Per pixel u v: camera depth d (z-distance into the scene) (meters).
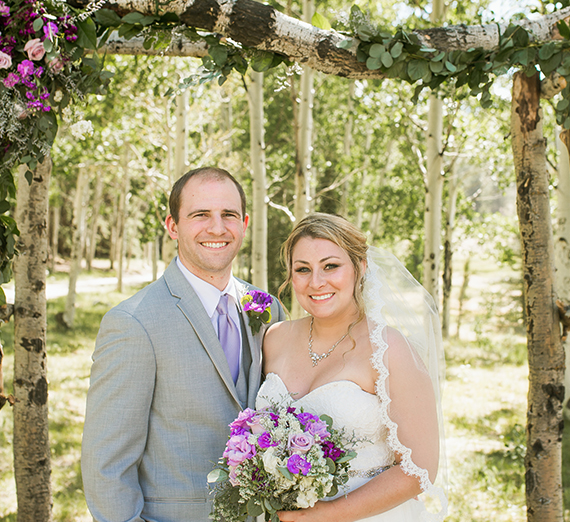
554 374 2.95
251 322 2.32
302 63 2.40
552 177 9.12
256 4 2.24
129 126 10.56
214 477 1.82
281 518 1.88
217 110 11.40
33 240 2.98
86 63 2.09
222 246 2.19
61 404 7.23
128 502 1.91
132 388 1.97
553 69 2.46
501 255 14.32
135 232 30.95
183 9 2.16
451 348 12.31
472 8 7.55
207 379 2.10
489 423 6.94
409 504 2.22
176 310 2.12
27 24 1.99
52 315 14.71
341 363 2.17
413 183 14.02
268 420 1.86
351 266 2.18
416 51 2.39
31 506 3.05
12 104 1.98
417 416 2.00
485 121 9.31
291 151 14.30
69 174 12.03
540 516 2.99
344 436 2.03
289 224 15.20
